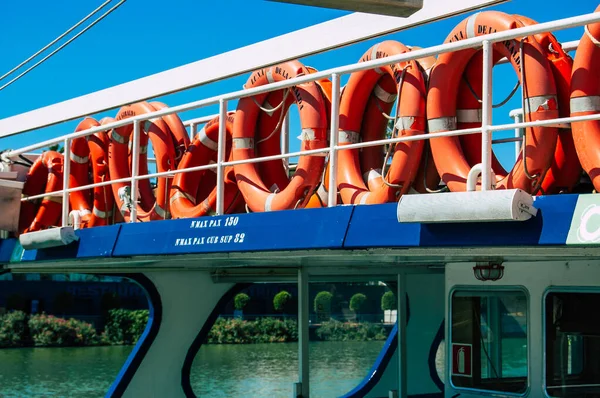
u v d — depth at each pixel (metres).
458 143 6.69
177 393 11.14
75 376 26.06
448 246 5.57
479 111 6.94
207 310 11.50
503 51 6.38
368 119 7.64
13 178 11.62
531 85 6.05
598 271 6.79
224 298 11.68
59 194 10.07
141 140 10.49
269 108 8.53
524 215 5.19
